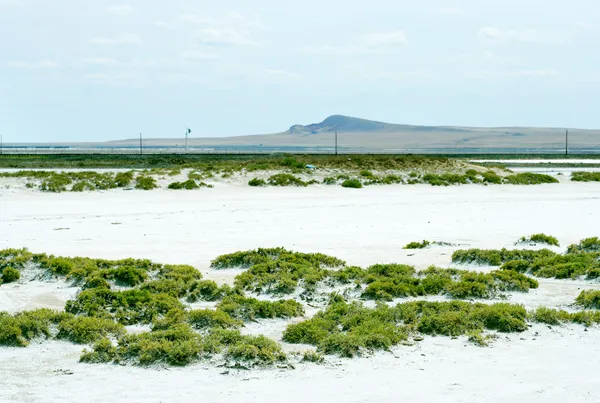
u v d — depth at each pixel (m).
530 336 13.73
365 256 23.02
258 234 27.91
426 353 12.52
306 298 17.38
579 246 23.48
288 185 50.09
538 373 11.23
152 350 11.98
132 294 16.33
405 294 17.38
